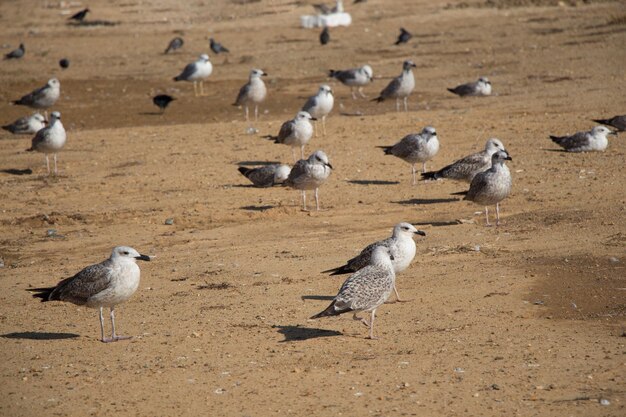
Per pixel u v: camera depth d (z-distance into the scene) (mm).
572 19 51594
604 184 21047
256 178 23188
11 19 61938
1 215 21594
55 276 16750
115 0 67250
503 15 54844
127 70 45156
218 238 18938
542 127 28156
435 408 10000
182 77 38562
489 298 13891
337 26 54938
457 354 11641
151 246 18656
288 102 36188
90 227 20453
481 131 28109
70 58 48969
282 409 10203
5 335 13469
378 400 10305
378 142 27438
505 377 10781
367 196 21625
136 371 11648
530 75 38062
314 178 20172
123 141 29812
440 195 21344
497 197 17953
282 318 13562
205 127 31453
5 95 38469
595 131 24516
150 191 23375
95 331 13508
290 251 17500
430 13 56812
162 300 14898
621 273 14664
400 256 13945
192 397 10703
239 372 11422
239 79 41812
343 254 16984
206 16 60844
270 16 59281
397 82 32312
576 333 12203
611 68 37719
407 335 12523
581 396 10102
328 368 11414
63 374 11664
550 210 19188
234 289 15258
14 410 10547
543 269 15156
